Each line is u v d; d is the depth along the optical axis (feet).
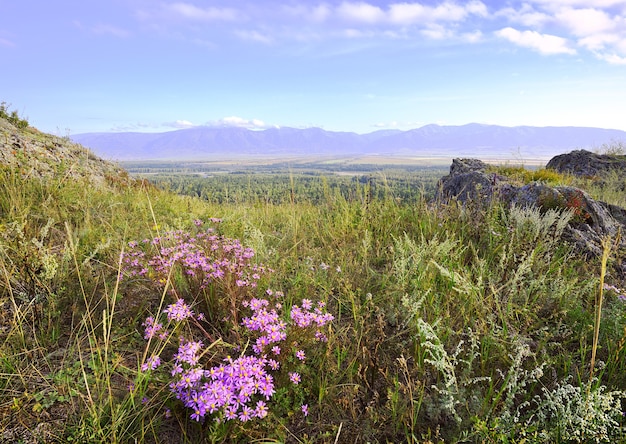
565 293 10.75
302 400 7.54
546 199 19.43
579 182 36.76
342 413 7.50
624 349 8.39
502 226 15.71
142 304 9.76
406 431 6.87
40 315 9.10
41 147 28.53
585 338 9.05
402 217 18.01
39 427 6.61
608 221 19.40
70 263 10.87
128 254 11.25
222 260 10.30
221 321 9.55
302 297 11.14
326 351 8.18
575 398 6.74
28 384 7.43
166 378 7.38
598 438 6.36
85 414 6.75
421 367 8.19
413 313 9.24
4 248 10.52
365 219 17.46
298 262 13.53
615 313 9.73
